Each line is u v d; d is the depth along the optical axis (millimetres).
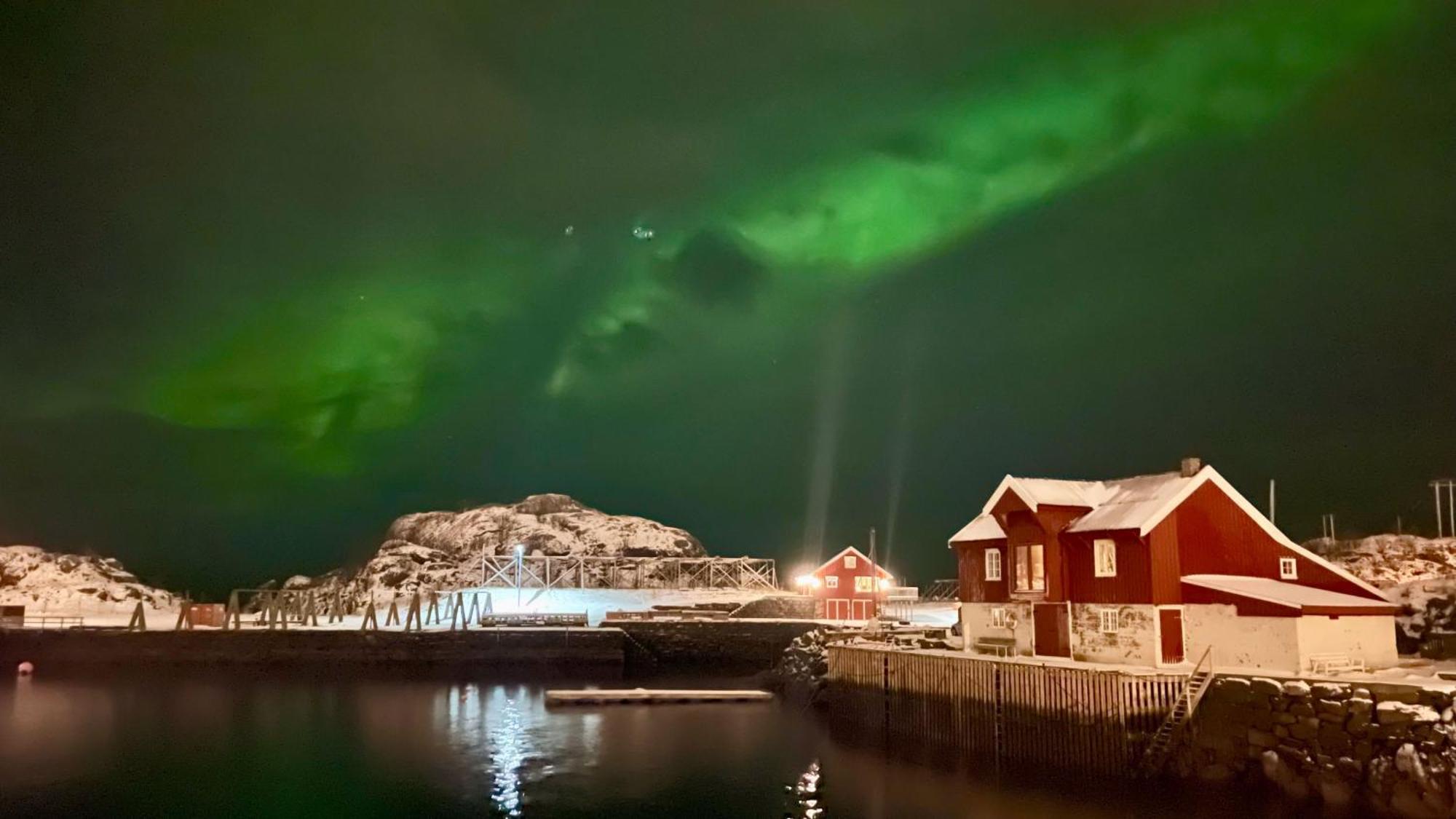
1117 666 38250
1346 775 29812
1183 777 33562
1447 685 29359
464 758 44906
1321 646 35875
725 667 82500
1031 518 44969
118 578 127562
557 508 160250
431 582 127375
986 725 40656
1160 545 39656
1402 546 68688
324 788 39594
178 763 44156
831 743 47469
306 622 91062
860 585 92125
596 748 46750
